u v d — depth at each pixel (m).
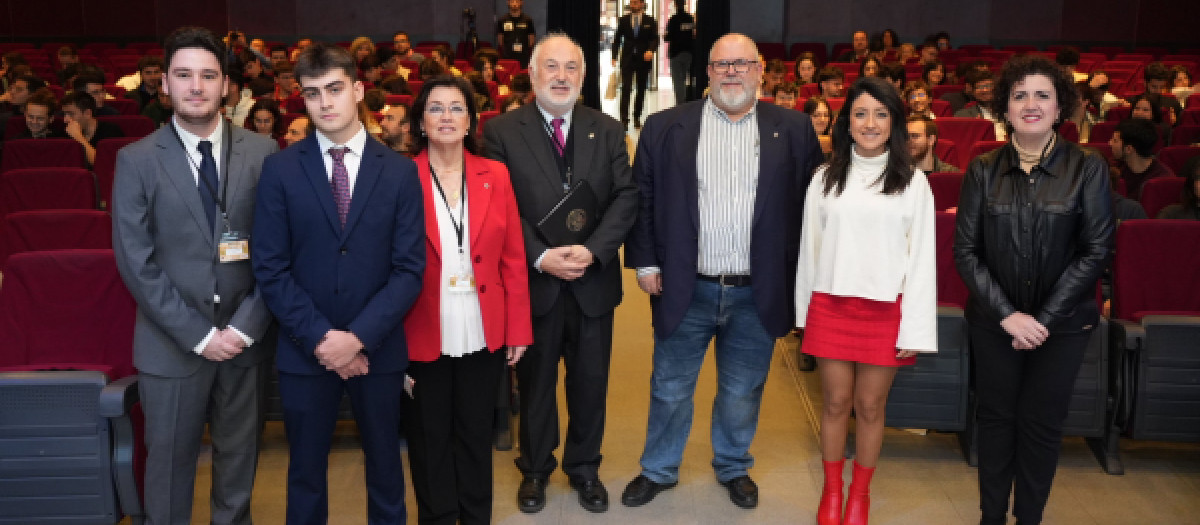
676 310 2.82
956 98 7.64
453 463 2.71
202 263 2.34
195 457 2.50
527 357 2.89
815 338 2.69
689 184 2.80
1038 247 2.48
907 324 2.55
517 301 2.64
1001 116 2.56
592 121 2.84
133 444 2.54
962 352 3.22
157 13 15.13
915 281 2.55
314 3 15.06
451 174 2.56
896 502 3.05
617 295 2.90
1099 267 2.46
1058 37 15.08
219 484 2.54
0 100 7.50
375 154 2.34
